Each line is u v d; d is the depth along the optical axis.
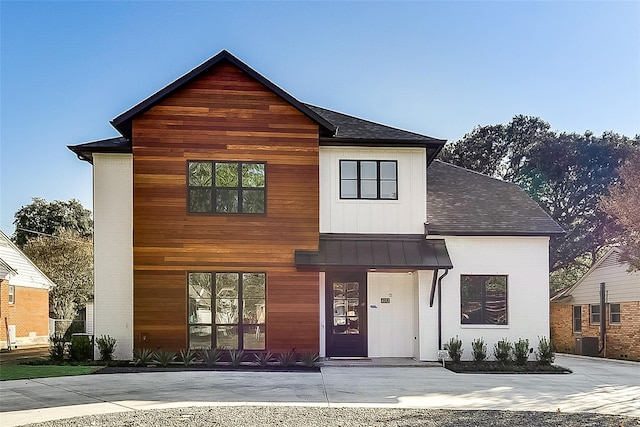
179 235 15.78
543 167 35.50
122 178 16.66
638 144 34.12
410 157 17.09
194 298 15.80
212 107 16.14
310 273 15.99
